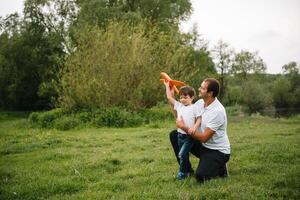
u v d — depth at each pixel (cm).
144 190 617
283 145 1030
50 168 809
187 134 668
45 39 4669
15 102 4938
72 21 4406
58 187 654
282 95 7212
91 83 2112
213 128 640
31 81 4822
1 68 4797
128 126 1909
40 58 4634
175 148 721
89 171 785
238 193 573
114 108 2009
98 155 966
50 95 4222
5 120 3578
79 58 2206
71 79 2175
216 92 655
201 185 621
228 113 4047
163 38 2481
